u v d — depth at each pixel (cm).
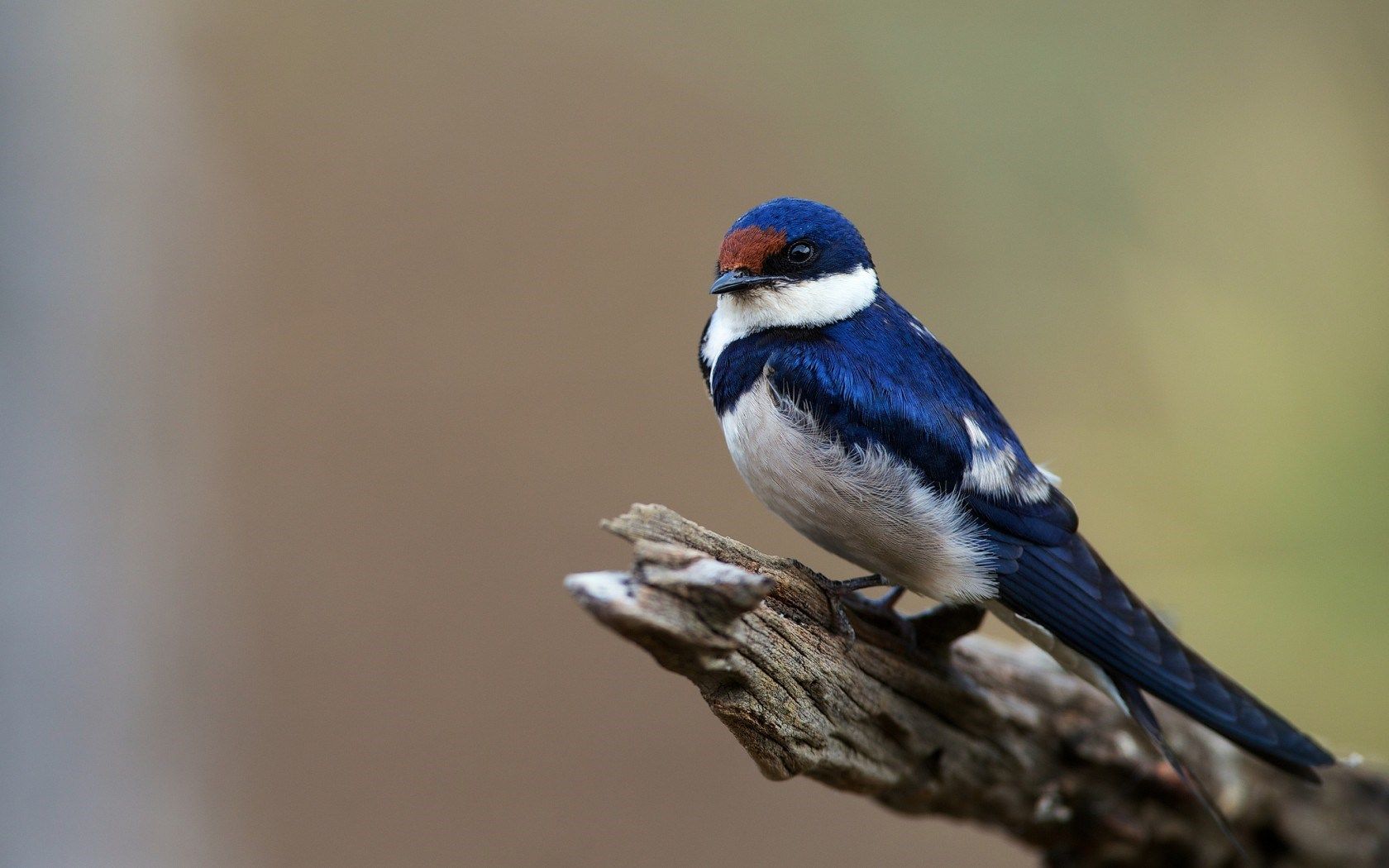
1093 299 1326
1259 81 1353
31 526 1108
